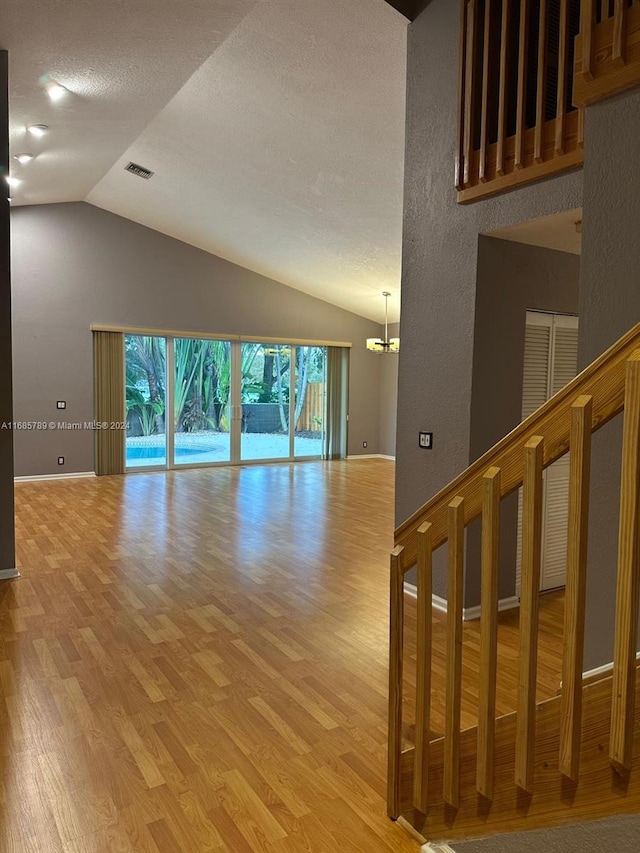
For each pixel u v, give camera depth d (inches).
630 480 44.5
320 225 271.0
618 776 48.8
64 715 91.8
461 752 63.1
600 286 77.3
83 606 137.4
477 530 133.2
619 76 73.6
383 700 97.7
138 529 210.7
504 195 120.6
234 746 84.5
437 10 134.1
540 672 109.2
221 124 206.2
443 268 135.6
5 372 152.9
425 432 141.3
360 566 170.6
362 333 424.8
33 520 223.1
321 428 419.8
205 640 120.0
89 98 179.3
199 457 368.8
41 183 266.2
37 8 126.7
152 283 339.6
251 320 375.2
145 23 140.9
